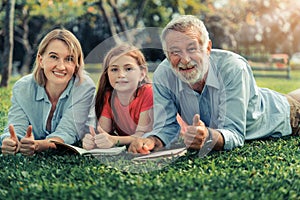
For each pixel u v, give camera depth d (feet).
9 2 37.83
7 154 12.82
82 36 81.71
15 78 53.06
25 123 14.49
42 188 9.82
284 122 15.07
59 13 61.05
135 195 9.07
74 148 12.79
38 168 11.52
